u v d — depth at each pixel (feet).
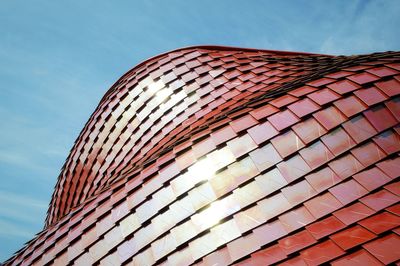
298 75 27.12
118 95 35.70
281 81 27.48
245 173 17.70
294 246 14.67
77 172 36.24
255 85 28.84
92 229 20.48
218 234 16.40
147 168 21.68
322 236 14.49
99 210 21.30
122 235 18.93
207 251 16.08
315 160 16.88
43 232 24.93
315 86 20.38
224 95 29.35
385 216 14.20
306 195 16.08
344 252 13.44
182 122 29.27
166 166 20.35
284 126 18.49
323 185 16.10
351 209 15.03
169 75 33.78
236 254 15.46
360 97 18.45
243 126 19.65
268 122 19.15
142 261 17.46
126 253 18.17
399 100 18.08
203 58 34.91
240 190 17.28
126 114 33.68
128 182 21.74
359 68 21.16
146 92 33.60
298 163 17.04
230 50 36.86
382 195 15.06
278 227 15.60
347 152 16.74
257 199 16.72
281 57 34.78
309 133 17.76
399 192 14.94
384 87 18.83
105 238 19.47
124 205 20.15
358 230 14.10
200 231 16.81
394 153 16.25
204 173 18.63
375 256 12.82
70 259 19.97
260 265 14.64
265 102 20.98
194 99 30.55
